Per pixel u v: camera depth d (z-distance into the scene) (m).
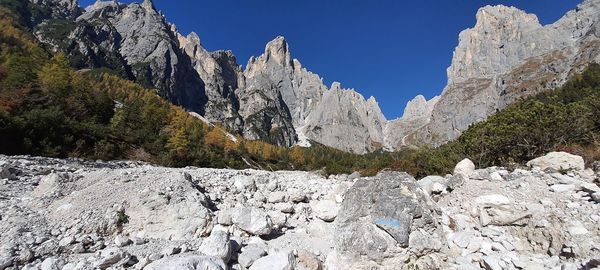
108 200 8.65
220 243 6.07
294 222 9.48
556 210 7.12
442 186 9.54
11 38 89.19
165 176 10.50
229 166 60.19
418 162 22.80
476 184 9.41
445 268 6.11
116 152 36.53
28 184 11.63
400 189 6.90
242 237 7.78
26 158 18.06
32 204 9.05
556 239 6.34
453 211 8.22
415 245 6.19
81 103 50.72
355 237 6.40
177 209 8.26
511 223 7.21
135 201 8.47
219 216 8.19
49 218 7.99
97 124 46.22
